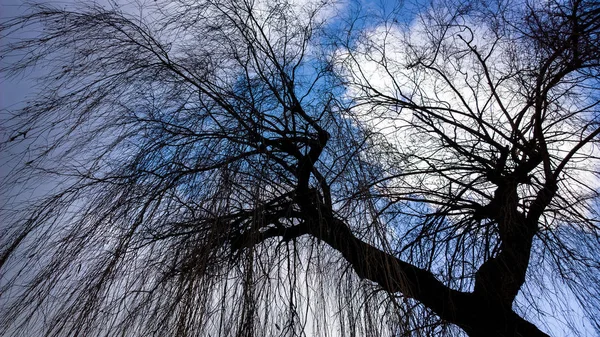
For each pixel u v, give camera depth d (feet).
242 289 9.55
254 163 11.25
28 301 10.34
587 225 12.45
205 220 10.31
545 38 14.34
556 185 13.41
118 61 12.96
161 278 10.23
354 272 10.73
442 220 13.71
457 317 12.44
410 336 9.36
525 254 12.85
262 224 10.59
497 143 14.42
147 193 11.26
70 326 9.91
